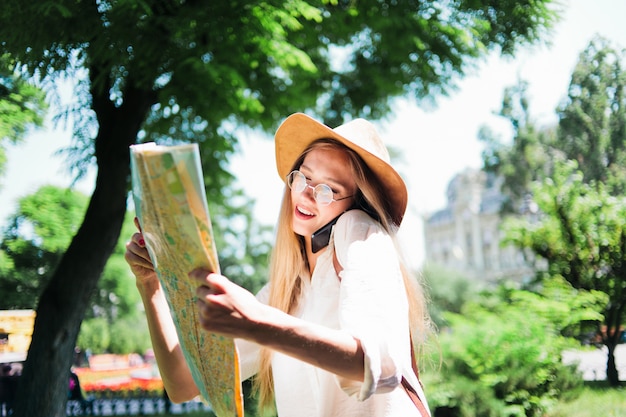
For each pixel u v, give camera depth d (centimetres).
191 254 119
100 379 2236
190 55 575
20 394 634
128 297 2577
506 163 966
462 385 670
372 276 138
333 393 150
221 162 872
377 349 123
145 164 113
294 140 178
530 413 639
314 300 159
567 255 721
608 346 672
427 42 710
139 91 656
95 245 664
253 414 732
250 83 775
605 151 700
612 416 595
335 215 164
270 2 549
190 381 169
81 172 713
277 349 117
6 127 630
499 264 4541
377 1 691
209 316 114
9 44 502
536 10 621
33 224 1122
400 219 172
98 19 508
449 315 783
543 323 692
